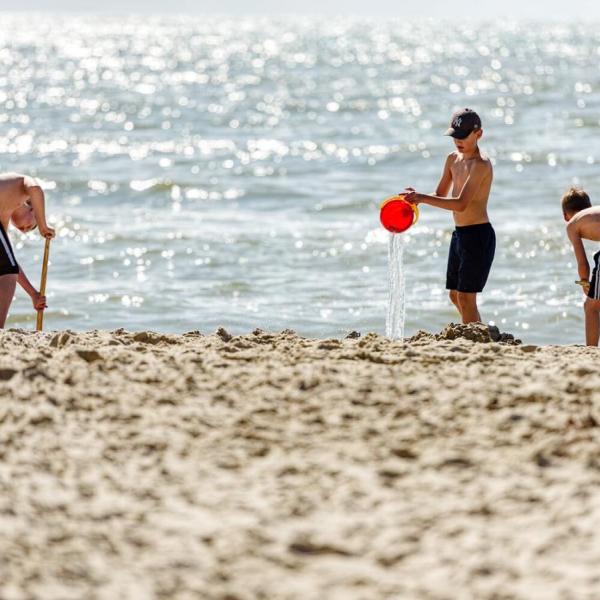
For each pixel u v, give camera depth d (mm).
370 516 14547
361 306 45750
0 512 14281
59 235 60812
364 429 17500
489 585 12812
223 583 12883
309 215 69562
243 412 18219
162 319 44031
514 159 93000
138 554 13500
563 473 15797
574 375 20406
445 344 24656
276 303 46469
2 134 125250
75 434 17109
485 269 29938
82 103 175000
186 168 94688
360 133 126000
